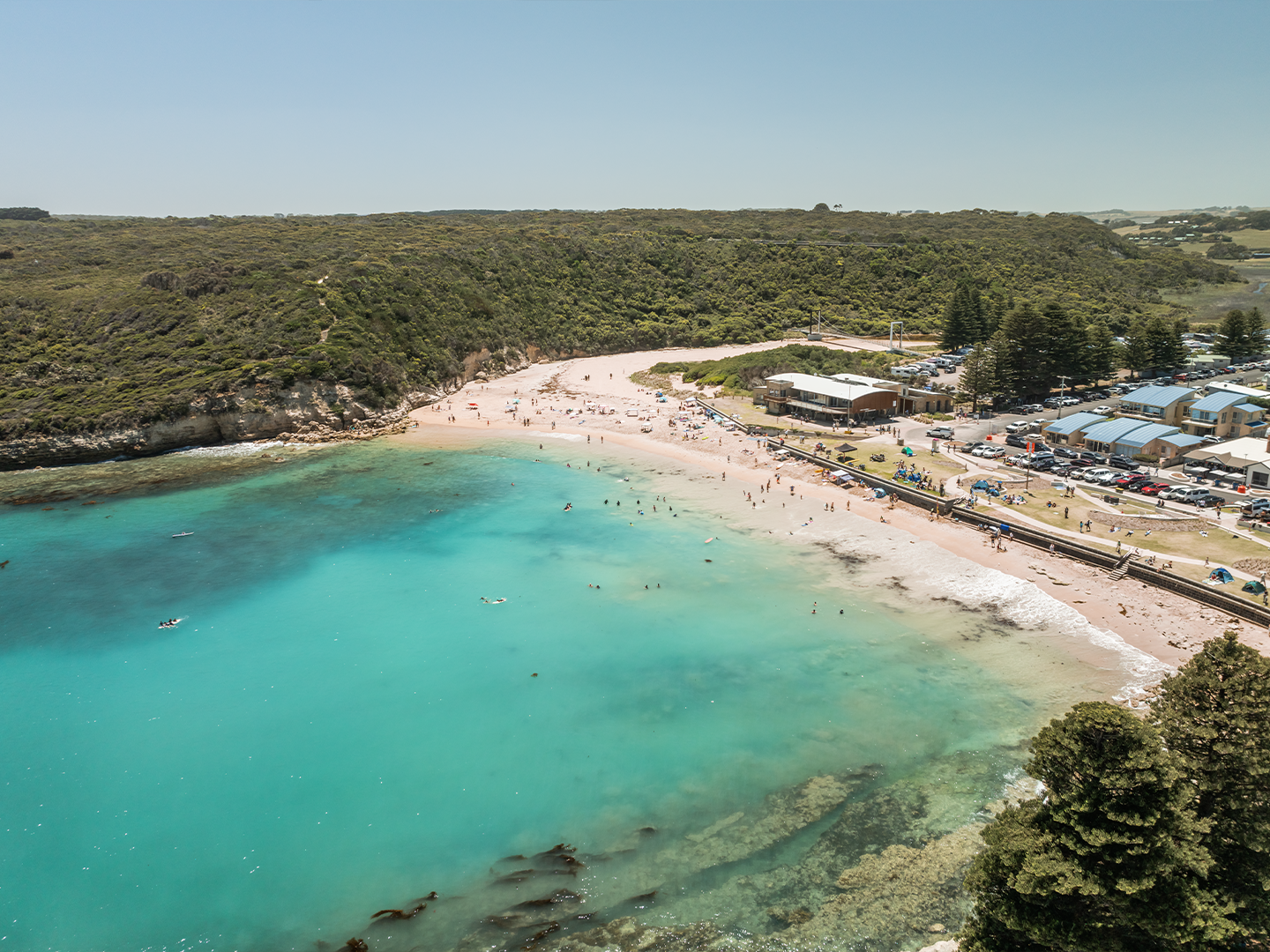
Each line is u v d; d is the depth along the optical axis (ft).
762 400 464.24
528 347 613.93
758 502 303.89
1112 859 92.79
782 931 117.50
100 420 379.55
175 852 136.77
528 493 323.98
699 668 190.39
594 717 172.04
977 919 109.70
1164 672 181.68
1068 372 446.19
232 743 165.17
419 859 134.41
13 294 477.77
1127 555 231.30
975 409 432.25
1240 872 99.50
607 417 447.01
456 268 628.69
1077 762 97.04
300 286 502.38
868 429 398.62
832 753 158.20
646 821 141.69
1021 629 204.95
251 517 299.38
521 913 122.93
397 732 168.04
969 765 152.87
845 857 131.23
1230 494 278.87
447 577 243.60
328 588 237.04
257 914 124.36
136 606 225.35
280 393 417.28
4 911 125.59
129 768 157.99
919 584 232.12
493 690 182.60
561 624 213.25
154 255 582.76
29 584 239.50
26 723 172.35
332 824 142.61
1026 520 264.31
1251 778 99.60
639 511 299.38
